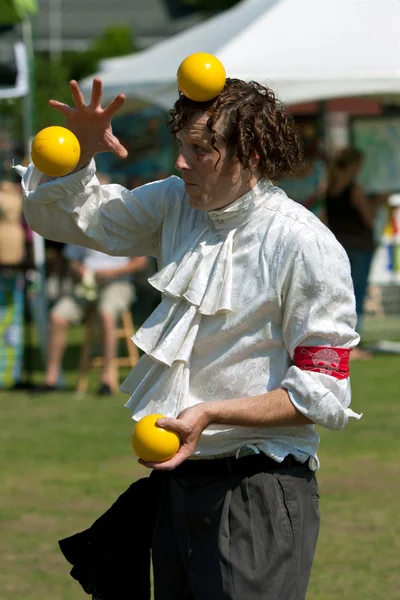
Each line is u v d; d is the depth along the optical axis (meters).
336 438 10.70
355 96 13.95
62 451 10.38
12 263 14.55
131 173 19.52
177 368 4.01
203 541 3.99
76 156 4.12
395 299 17.69
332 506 8.35
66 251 13.65
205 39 15.15
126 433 11.22
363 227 16.14
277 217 3.93
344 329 3.87
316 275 3.83
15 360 14.59
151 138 19.11
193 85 3.81
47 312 15.38
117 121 19.61
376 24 14.46
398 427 11.12
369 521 7.97
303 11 14.55
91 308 13.80
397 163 17.44
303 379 3.80
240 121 3.87
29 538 7.68
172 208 4.32
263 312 3.92
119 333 15.38
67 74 32.44
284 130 4.04
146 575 4.35
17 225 14.53
